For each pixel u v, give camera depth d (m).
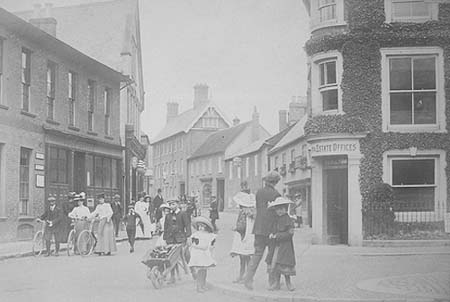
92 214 18.48
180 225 13.23
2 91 20.06
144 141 31.83
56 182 23.16
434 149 17.61
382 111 17.80
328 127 17.80
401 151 17.69
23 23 20.36
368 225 17.41
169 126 24.84
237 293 11.14
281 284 11.73
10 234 20.17
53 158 23.05
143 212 24.06
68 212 19.73
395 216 17.50
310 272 12.97
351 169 17.70
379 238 17.33
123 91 29.23
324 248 16.77
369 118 17.80
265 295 10.62
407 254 15.18
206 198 23.20
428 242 16.78
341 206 18.00
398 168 17.81
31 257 17.61
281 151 21.64
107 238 18.19
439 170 17.61
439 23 17.66
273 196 11.23
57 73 23.53
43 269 14.90
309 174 19.83
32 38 21.45
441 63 17.67
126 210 28.55
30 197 21.38
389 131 17.75
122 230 27.59
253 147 23.00
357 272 12.88
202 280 11.71
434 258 14.39
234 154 23.11
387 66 17.88
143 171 29.66
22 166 21.14
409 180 17.72
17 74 20.72
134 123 31.11
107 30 29.53
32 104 21.70
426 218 17.45
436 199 17.59
